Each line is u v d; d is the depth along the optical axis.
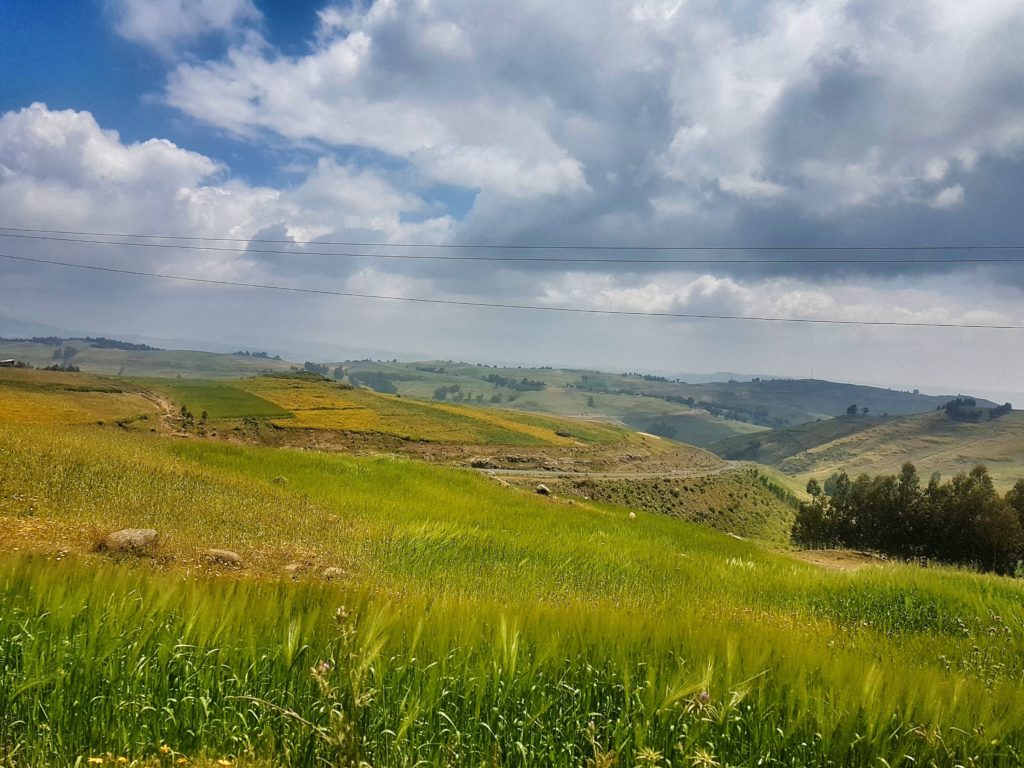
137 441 34.41
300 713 4.46
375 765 4.07
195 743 4.30
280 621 5.59
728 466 174.12
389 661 4.87
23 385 96.38
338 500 24.52
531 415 164.12
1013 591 15.78
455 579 13.18
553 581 14.05
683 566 18.41
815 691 5.06
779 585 16.11
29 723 4.20
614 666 5.21
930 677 5.66
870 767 4.55
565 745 4.43
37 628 4.98
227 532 15.55
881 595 14.62
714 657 5.58
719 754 4.52
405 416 119.75
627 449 140.62
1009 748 4.79
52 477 18.19
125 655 4.75
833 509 75.44
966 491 64.69
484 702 4.75
